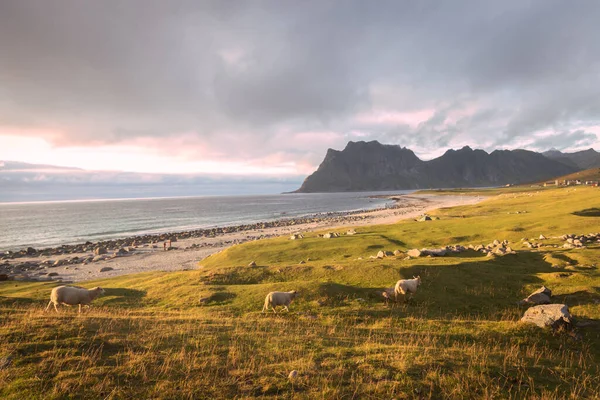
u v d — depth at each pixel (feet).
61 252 232.94
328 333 50.11
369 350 40.70
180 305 73.41
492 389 31.89
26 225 442.91
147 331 44.32
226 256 151.74
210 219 508.12
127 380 30.25
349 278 84.17
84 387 28.48
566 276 73.92
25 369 30.86
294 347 41.29
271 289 76.07
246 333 46.78
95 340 38.55
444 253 107.24
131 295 86.33
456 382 32.60
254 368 34.19
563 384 34.27
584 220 149.59
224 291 78.48
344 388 30.58
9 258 213.66
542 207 237.66
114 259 197.88
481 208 303.68
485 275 79.51
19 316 47.50
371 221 338.95
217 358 36.35
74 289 58.80
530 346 45.73
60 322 43.86
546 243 114.32
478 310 64.39
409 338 47.91
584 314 56.80
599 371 38.14
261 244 166.30
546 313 52.26
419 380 32.58
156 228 397.39
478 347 44.83
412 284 68.74
